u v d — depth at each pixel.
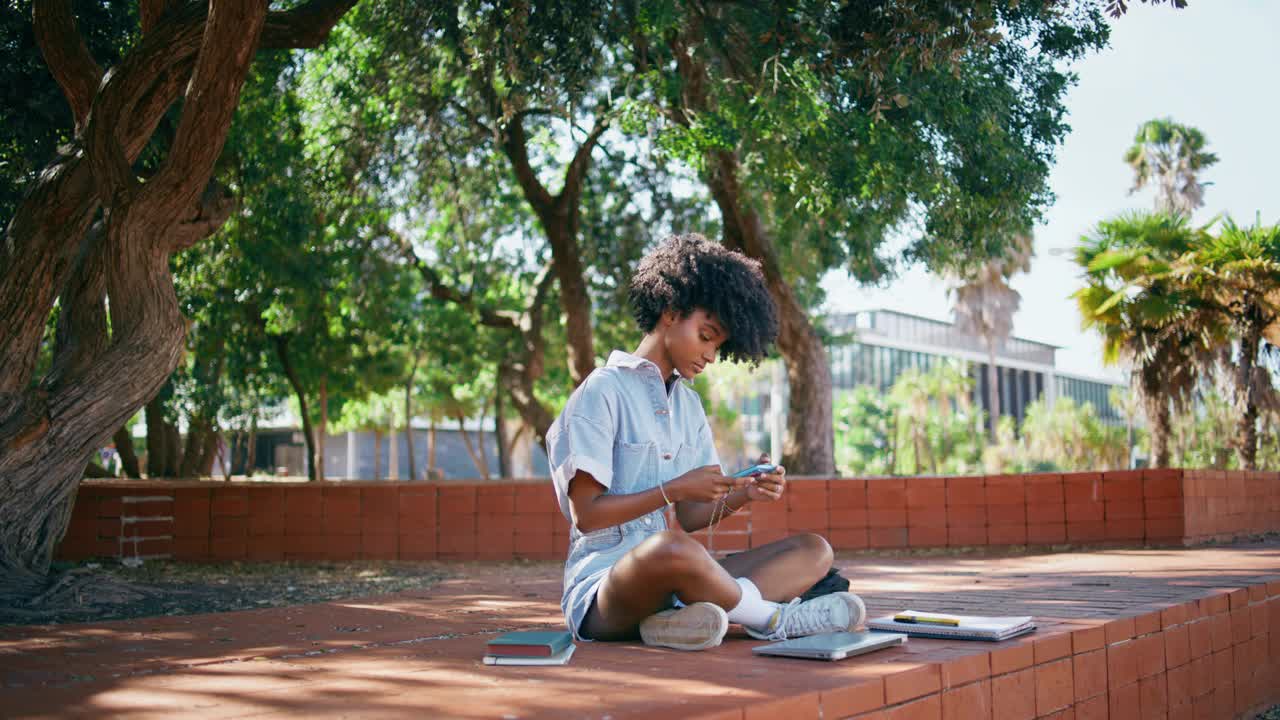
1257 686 4.70
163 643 3.74
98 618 5.53
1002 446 42.50
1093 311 13.46
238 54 5.88
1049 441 40.50
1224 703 4.29
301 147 13.13
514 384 17.50
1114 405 34.25
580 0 8.48
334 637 3.88
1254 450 13.41
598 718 1.99
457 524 11.27
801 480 11.18
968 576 7.15
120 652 3.42
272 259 14.00
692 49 9.45
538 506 11.18
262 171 12.41
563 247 14.48
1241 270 12.52
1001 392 69.75
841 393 59.06
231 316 16.02
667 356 3.23
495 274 18.02
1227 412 18.59
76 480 6.62
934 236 11.86
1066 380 78.38
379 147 13.49
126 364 6.49
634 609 3.02
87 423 6.46
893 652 2.77
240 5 5.71
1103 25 9.55
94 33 8.70
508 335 21.78
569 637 2.92
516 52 8.36
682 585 2.91
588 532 3.04
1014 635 3.04
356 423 41.38
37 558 6.49
